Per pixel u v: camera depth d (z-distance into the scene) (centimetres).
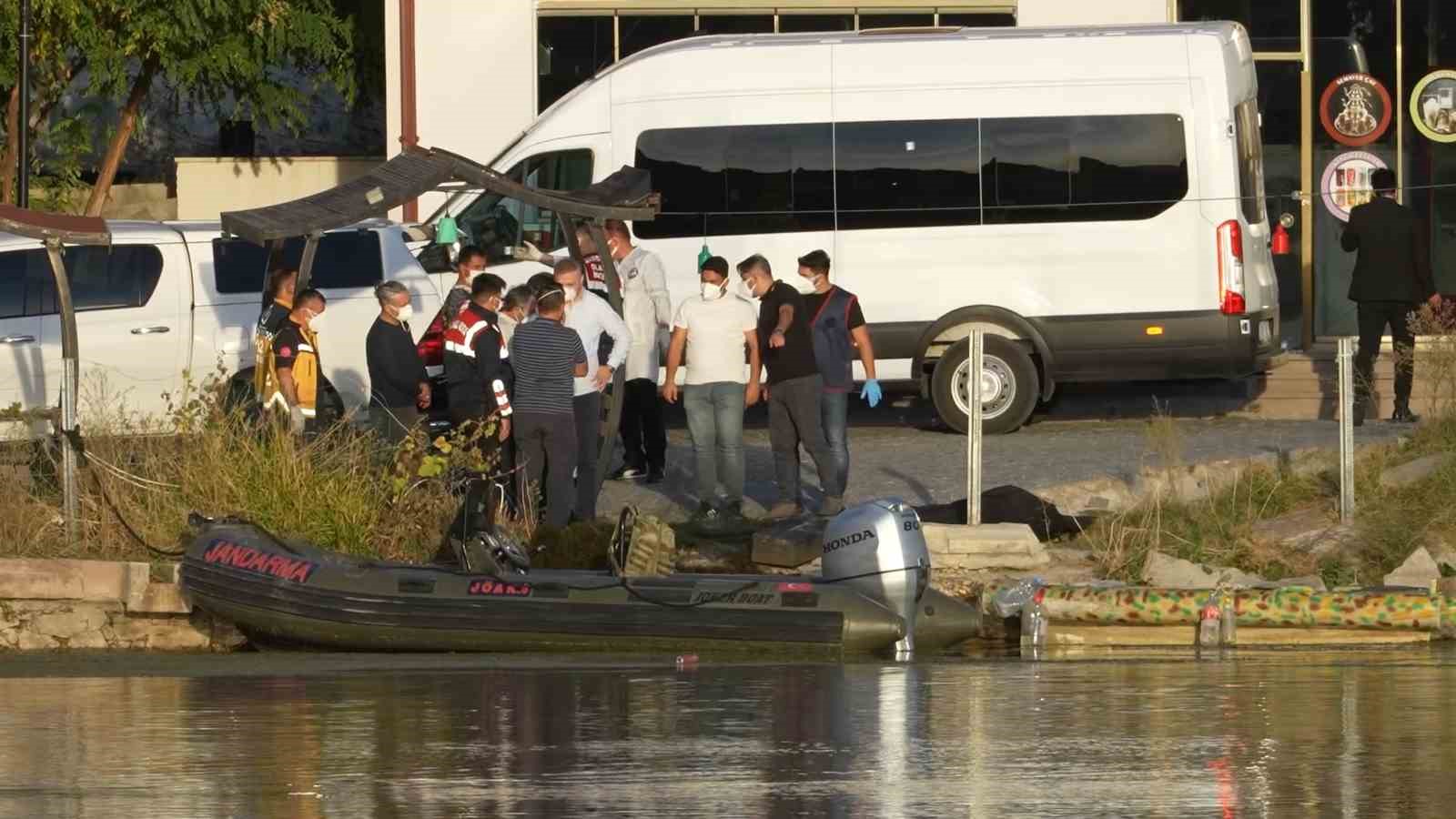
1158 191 7131
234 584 4791
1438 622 4725
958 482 6084
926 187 7206
